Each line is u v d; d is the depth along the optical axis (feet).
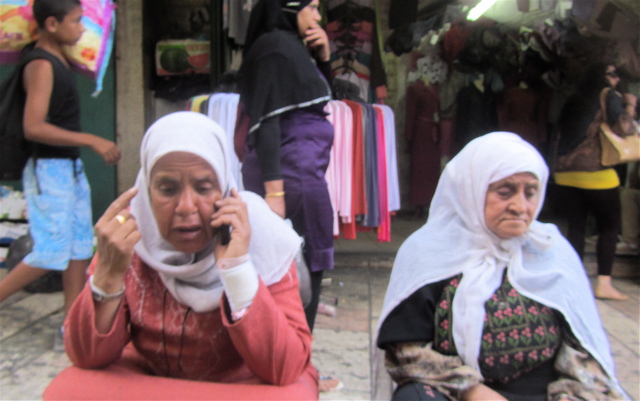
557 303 4.90
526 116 19.52
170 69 16.37
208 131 4.15
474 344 4.83
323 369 8.36
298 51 6.70
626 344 9.70
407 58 21.71
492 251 5.11
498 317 4.89
